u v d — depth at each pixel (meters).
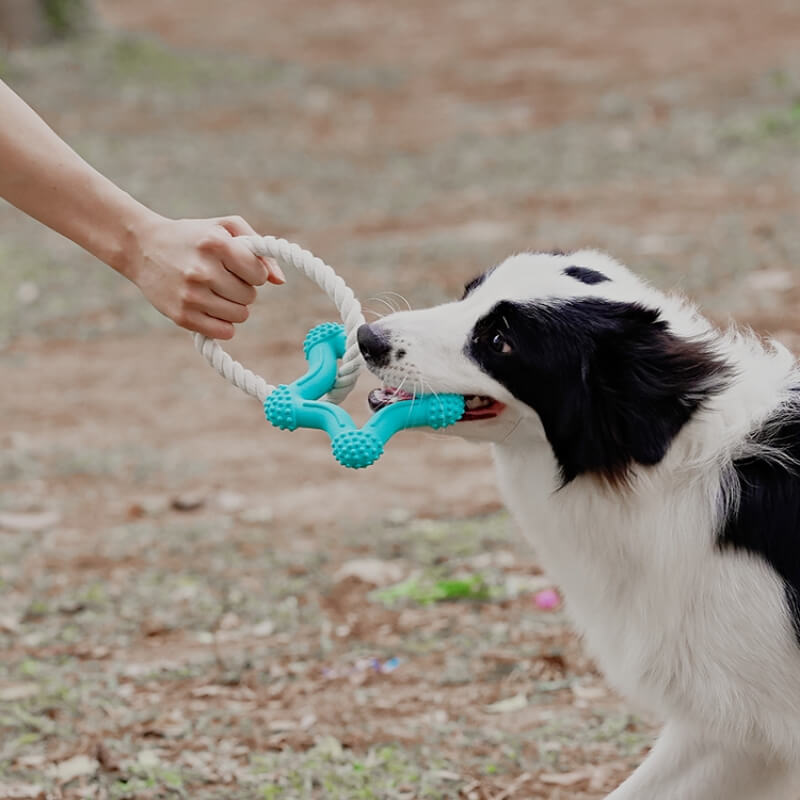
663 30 29.95
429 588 7.98
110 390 12.52
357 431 4.67
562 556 5.14
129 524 9.45
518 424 5.00
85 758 6.20
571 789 5.84
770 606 4.72
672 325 4.95
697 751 5.08
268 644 7.48
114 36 30.28
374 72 28.39
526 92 25.00
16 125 4.70
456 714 6.57
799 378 5.04
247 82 27.64
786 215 14.63
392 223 16.95
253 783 5.93
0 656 7.42
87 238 4.76
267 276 4.75
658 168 17.92
